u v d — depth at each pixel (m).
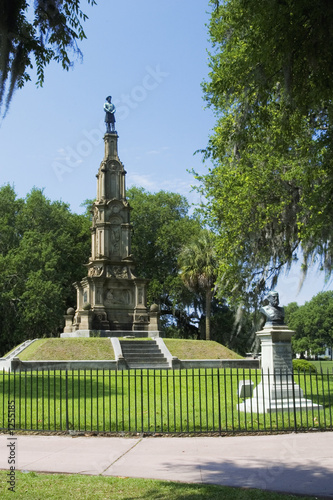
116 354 30.25
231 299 24.45
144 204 62.31
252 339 22.58
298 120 8.90
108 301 40.47
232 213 24.02
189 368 28.58
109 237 41.84
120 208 42.47
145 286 41.44
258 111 8.99
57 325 52.78
